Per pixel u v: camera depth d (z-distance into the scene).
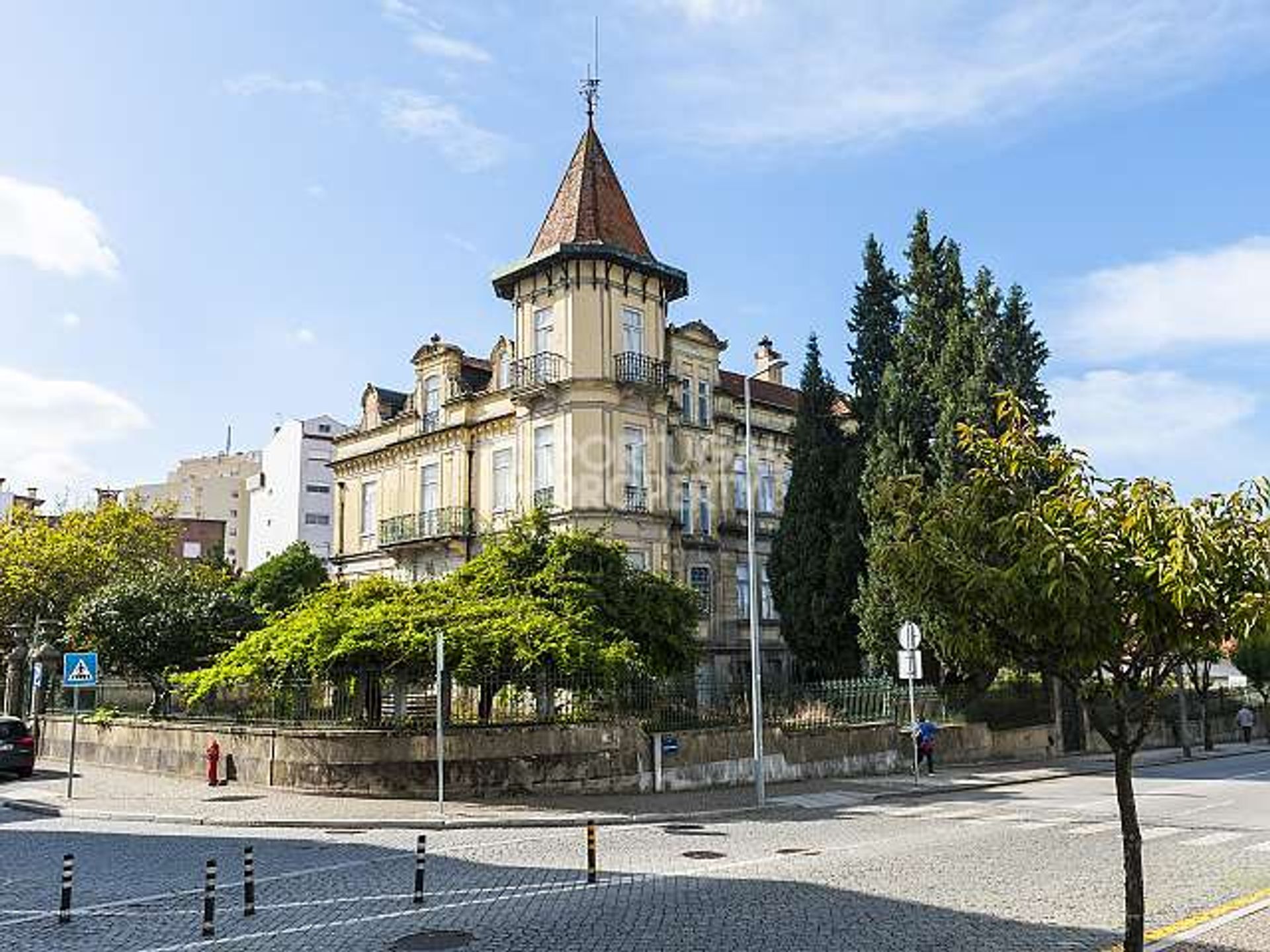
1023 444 8.08
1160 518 7.14
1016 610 7.48
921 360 34.50
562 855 14.84
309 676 22.86
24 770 25.33
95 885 12.78
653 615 27.30
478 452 39.28
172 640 30.25
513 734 21.72
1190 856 14.48
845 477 35.19
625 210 37.31
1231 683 69.06
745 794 22.73
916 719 29.30
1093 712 7.81
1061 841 15.91
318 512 78.56
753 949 9.23
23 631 36.12
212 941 9.91
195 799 20.92
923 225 35.66
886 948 9.16
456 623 22.70
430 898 11.76
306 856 14.84
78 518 47.03
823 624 34.38
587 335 34.81
